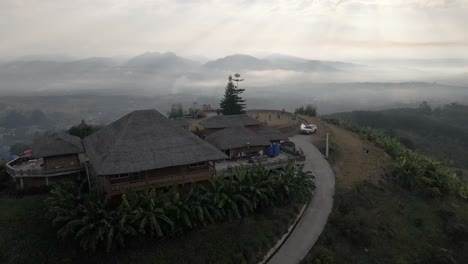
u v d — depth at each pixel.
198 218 30.66
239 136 47.81
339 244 34.69
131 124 35.34
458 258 36.06
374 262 33.19
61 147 43.38
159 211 28.95
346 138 67.75
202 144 36.72
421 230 39.47
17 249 28.67
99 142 37.84
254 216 34.53
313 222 37.34
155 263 27.95
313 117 87.31
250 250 30.69
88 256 28.25
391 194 45.25
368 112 189.75
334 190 43.53
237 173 36.12
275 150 49.16
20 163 46.97
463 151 134.75
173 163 33.72
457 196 48.97
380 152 60.12
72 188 34.69
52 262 27.94
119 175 33.34
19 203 35.12
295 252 33.00
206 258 29.17
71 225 27.73
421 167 50.56
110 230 27.30
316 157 52.94
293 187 37.06
